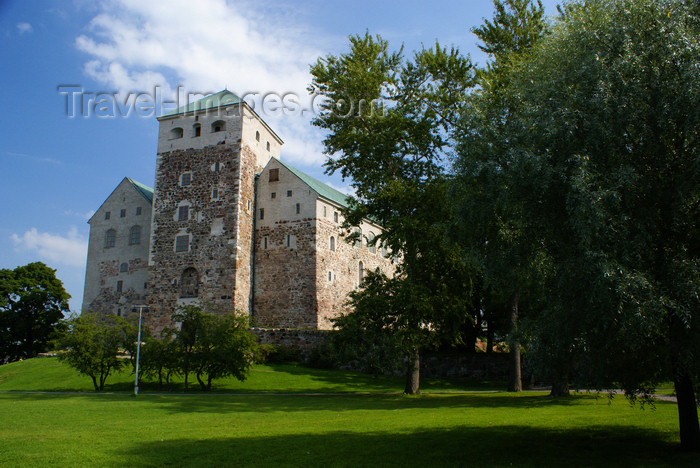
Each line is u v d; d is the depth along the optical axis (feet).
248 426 56.39
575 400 82.43
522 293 56.18
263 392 103.86
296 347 141.90
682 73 39.09
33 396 92.53
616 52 42.22
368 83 98.78
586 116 40.73
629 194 39.60
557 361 43.32
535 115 44.50
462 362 139.33
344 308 172.86
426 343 95.91
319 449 43.96
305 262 160.56
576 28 45.32
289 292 160.66
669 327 40.11
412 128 97.25
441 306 94.22
